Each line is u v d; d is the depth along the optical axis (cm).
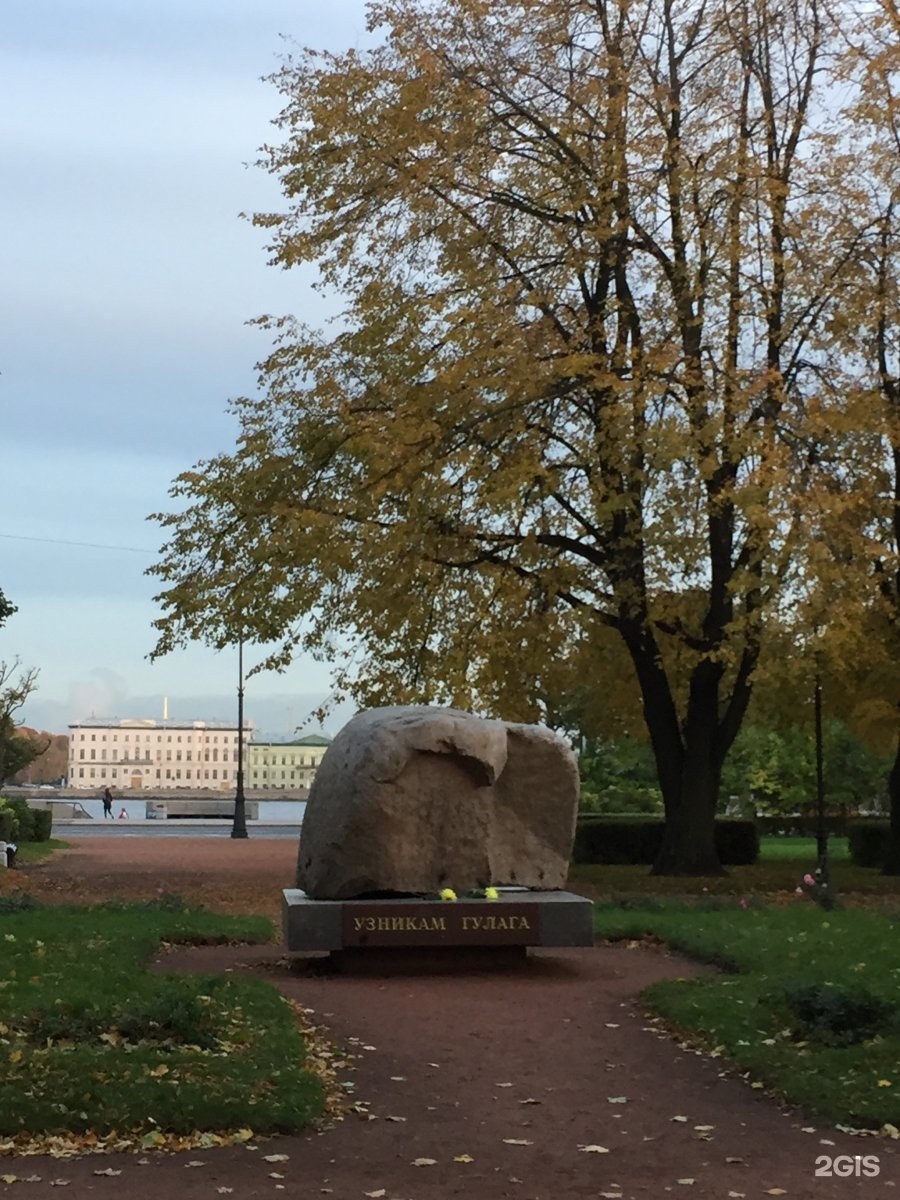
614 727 2962
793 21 2395
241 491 2458
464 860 1348
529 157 2352
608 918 1694
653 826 3156
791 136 2409
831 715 2784
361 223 2375
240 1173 670
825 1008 972
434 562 2309
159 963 1335
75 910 1711
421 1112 805
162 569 2519
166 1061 828
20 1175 656
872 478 2359
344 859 1314
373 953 1311
